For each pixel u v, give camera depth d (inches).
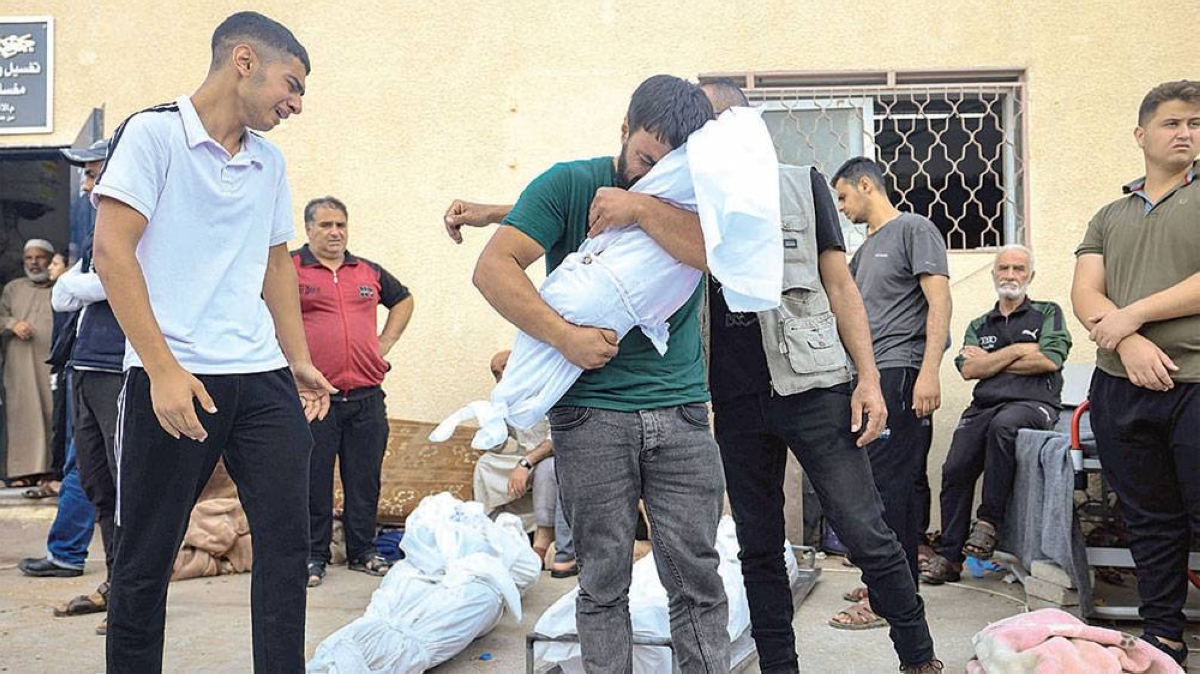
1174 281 137.9
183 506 107.6
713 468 105.4
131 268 99.7
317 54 253.1
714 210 94.3
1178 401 135.3
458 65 251.4
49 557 207.9
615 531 102.0
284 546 109.1
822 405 117.7
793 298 118.2
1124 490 142.9
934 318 160.1
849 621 167.0
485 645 161.2
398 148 252.1
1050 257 239.1
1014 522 189.8
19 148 256.2
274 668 107.1
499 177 250.4
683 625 104.7
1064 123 240.1
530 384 101.0
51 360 182.5
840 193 176.1
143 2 255.1
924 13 242.5
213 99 107.6
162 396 99.3
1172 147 139.1
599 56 248.7
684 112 99.5
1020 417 193.0
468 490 239.8
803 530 227.8
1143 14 238.8
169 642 160.2
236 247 109.6
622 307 98.0
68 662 150.5
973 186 244.2
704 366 113.3
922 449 167.2
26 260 311.4
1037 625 130.6
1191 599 175.2
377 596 157.9
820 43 244.2
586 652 102.2
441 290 250.7
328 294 217.6
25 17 255.9
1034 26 240.7
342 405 215.9
